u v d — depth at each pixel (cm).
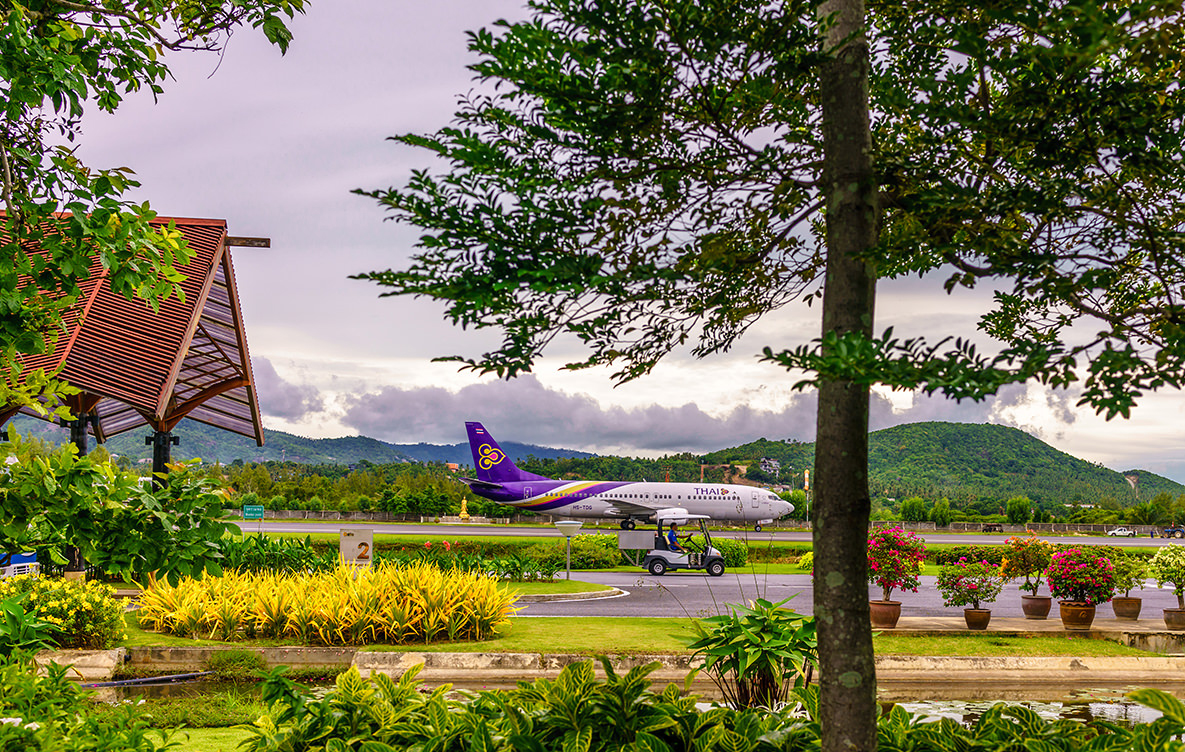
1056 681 1198
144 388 1521
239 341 2131
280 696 410
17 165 468
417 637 1266
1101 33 229
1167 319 330
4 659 424
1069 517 10500
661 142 362
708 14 308
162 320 1680
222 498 425
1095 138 319
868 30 400
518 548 3650
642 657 1152
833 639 348
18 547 420
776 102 343
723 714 425
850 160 360
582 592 2189
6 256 397
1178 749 352
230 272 1981
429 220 334
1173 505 10944
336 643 1229
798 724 414
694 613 1817
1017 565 1725
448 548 2634
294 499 8781
